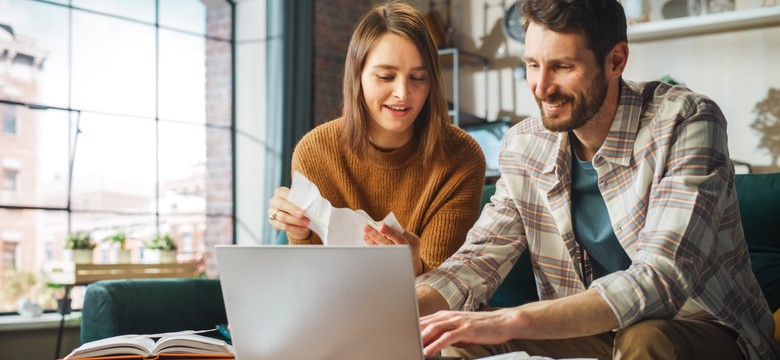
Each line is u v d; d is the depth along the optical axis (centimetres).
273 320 132
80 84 448
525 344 174
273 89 502
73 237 407
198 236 500
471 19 565
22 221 423
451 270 172
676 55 489
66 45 443
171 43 493
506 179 187
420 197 210
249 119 518
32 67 429
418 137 212
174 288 260
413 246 174
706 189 149
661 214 150
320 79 542
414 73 199
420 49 198
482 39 561
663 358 134
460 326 134
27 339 401
